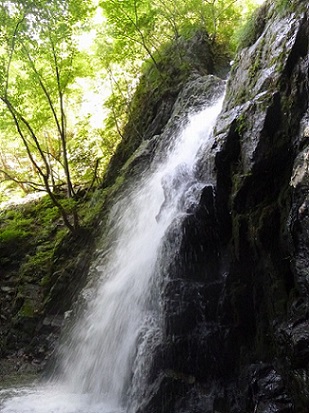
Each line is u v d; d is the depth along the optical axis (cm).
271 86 541
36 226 1255
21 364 906
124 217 930
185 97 1034
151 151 1030
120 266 801
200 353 532
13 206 1399
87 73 1223
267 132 512
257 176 512
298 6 566
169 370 540
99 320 746
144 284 661
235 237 538
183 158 794
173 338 542
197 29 1231
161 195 810
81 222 1111
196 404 511
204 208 568
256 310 518
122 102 1354
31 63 1035
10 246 1208
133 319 655
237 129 558
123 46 1207
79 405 630
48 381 788
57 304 973
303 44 521
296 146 477
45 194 1377
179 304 548
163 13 1188
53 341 916
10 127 1195
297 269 429
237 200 534
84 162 1405
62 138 1197
